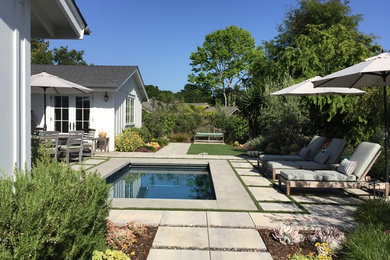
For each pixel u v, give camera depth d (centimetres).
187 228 377
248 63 3662
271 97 1212
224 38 3634
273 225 391
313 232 372
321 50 1225
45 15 438
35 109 1216
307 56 1206
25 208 187
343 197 562
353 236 304
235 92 3834
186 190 725
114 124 1233
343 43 1174
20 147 328
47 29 460
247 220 412
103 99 1223
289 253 310
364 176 556
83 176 287
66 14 414
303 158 774
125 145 1244
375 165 673
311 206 492
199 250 313
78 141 872
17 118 319
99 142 1219
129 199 514
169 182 820
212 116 2180
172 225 388
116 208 457
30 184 214
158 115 2011
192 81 3794
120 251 272
